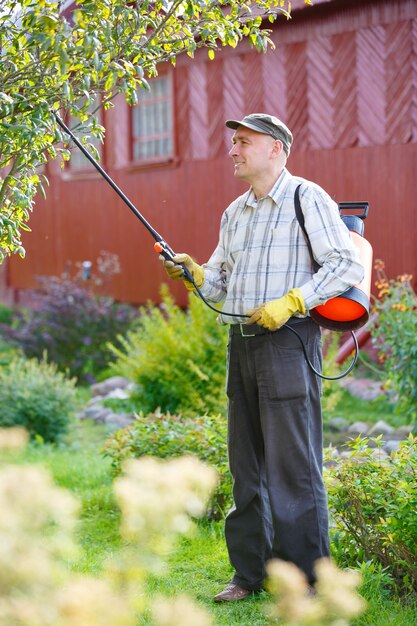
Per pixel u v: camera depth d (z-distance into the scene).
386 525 3.92
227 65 11.23
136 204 13.01
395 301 7.36
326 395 7.99
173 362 7.75
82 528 5.12
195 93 11.76
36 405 7.93
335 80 9.88
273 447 3.66
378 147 9.51
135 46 3.65
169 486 2.01
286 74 10.43
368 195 9.66
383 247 9.55
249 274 3.71
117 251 13.43
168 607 1.99
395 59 9.24
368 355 9.65
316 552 3.66
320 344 3.77
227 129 11.34
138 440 5.57
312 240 3.60
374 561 4.09
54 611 1.82
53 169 14.82
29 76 3.54
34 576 1.82
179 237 12.23
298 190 3.67
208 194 11.67
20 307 15.92
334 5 9.62
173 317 8.16
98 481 6.16
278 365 3.64
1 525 1.83
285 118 10.51
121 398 9.31
